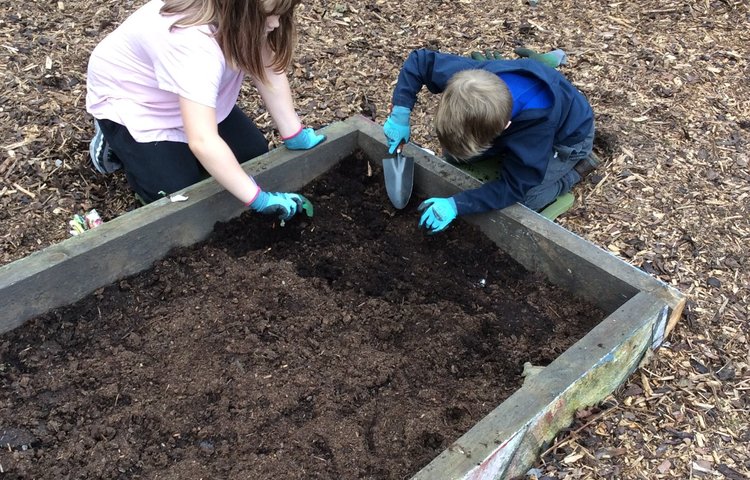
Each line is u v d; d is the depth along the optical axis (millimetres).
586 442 2148
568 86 2748
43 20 4086
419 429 2057
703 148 3451
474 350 2361
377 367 2258
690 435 2205
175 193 2588
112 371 2229
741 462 2143
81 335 2342
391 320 2443
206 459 2002
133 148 2744
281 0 2289
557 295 2549
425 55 2818
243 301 2457
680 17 4449
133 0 4336
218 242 2680
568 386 1983
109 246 2396
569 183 3100
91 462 1982
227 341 2322
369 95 3785
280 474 1944
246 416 2104
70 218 2955
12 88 3551
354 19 4383
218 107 2779
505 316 2486
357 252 2740
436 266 2693
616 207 3115
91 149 2979
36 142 3270
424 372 2281
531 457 2039
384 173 2846
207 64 2285
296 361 2273
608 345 2105
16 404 2145
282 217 2686
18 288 2238
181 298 2475
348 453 1998
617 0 4598
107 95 2715
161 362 2262
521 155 2500
